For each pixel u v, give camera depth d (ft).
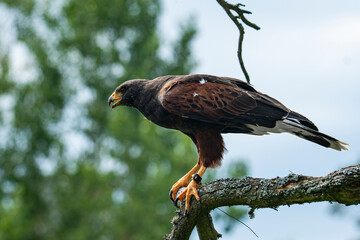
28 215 64.69
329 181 13.39
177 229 17.24
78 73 70.28
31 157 68.44
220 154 20.52
